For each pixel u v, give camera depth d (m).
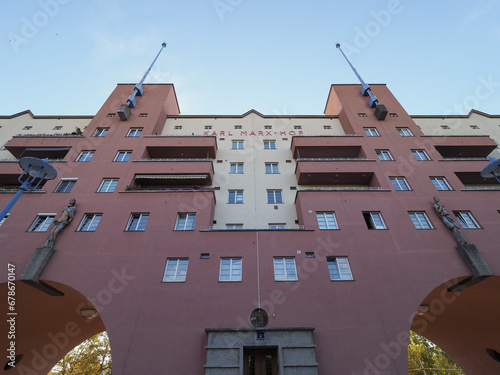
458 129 27.22
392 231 15.77
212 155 22.77
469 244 14.80
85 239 15.18
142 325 12.39
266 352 12.46
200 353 11.77
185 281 13.79
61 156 21.86
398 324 12.51
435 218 16.47
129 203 17.09
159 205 17.03
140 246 14.98
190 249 14.94
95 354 29.55
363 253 14.80
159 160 20.16
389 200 17.42
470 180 20.55
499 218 16.42
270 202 19.94
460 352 21.05
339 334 12.20
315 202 17.25
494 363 18.91
